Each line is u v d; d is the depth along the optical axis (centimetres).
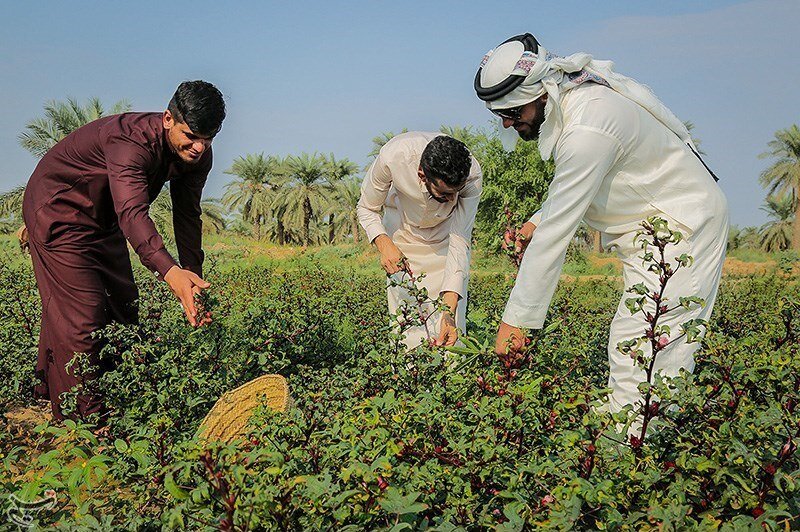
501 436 264
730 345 266
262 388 394
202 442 273
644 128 327
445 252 515
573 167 320
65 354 475
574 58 333
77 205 474
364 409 294
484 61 347
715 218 336
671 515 211
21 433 479
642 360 261
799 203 4928
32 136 3381
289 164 5459
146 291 596
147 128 439
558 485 227
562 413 271
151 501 273
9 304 687
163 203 3409
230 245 3781
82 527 242
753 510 224
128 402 429
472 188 489
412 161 468
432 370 376
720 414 252
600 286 1747
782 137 4941
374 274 2258
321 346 576
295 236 5703
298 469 252
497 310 692
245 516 202
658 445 257
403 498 213
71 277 474
